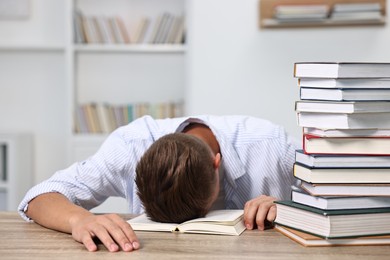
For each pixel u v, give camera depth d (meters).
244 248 1.07
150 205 1.26
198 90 3.92
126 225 1.14
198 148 1.27
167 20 4.10
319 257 1.00
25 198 1.40
